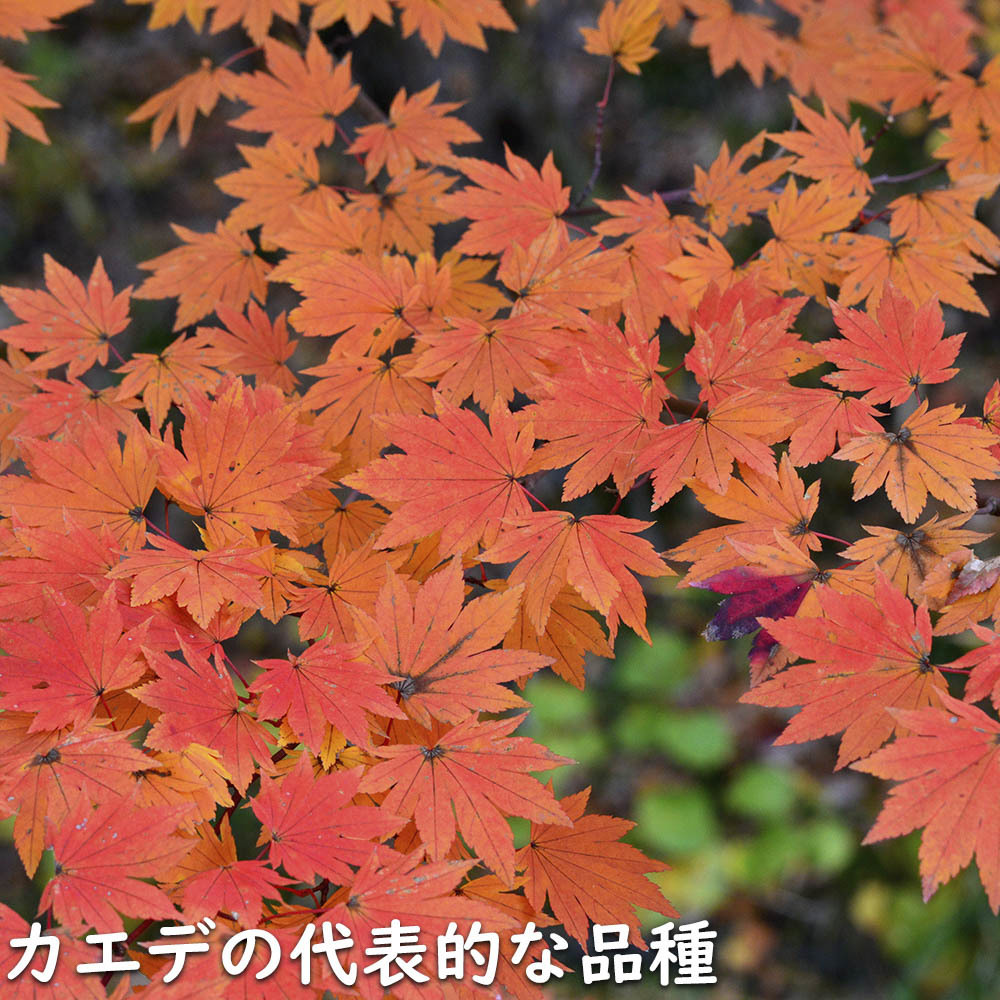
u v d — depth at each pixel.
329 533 1.60
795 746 3.54
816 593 1.47
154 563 1.47
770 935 3.22
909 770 1.41
